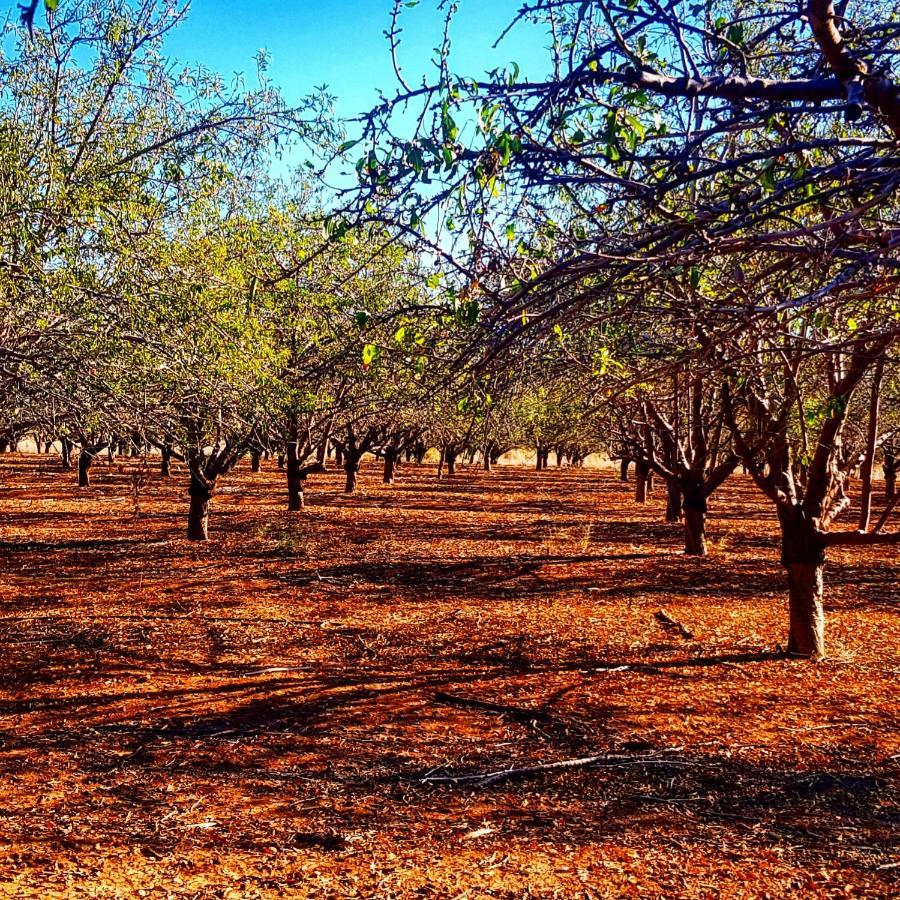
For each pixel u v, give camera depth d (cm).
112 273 781
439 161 238
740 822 578
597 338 405
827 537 997
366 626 1180
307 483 3988
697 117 284
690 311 333
